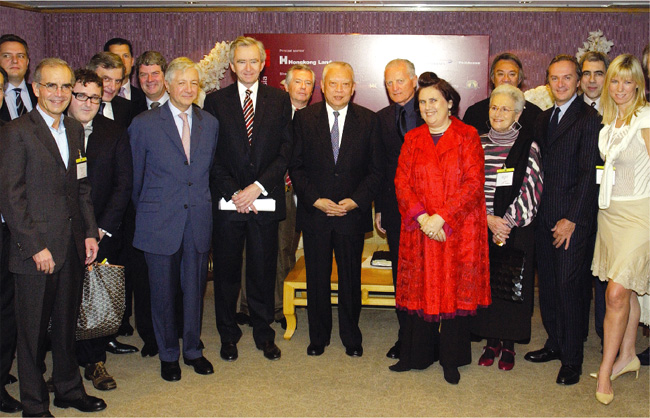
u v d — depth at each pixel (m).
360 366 3.62
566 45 5.86
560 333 3.43
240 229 3.60
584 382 3.41
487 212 3.50
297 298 4.08
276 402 3.13
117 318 3.18
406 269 3.42
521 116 3.61
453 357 3.37
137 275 3.71
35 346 2.83
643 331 4.18
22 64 3.83
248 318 4.41
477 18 5.89
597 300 3.90
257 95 3.59
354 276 3.69
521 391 3.29
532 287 3.46
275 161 3.57
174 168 3.29
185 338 3.51
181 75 3.23
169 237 3.29
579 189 3.29
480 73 5.85
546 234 3.54
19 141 2.69
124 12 6.10
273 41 5.97
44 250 2.72
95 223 3.04
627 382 3.43
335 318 4.56
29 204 2.74
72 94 3.08
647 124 2.98
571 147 3.34
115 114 3.82
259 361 3.68
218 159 3.58
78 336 3.12
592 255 3.70
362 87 5.95
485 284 3.37
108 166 3.24
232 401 3.14
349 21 5.96
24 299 2.79
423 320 3.47
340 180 3.58
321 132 3.61
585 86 4.03
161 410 3.04
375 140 3.64
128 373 3.51
